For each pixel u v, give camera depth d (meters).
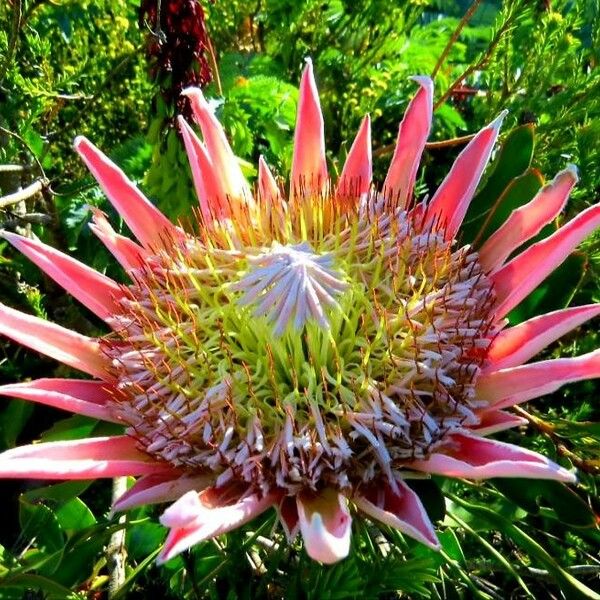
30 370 0.49
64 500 0.35
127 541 0.38
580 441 0.38
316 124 0.39
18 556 0.37
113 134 0.64
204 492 0.29
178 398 0.32
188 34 0.44
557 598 0.45
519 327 0.32
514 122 0.55
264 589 0.34
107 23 0.61
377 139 0.68
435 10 0.93
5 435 0.43
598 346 0.46
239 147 0.53
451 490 0.39
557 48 0.55
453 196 0.38
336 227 0.35
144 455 0.31
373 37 0.67
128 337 0.34
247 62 0.64
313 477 0.29
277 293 0.32
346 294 0.33
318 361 0.33
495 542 0.44
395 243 0.34
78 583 0.34
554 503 0.33
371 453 0.30
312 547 0.24
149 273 0.35
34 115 0.49
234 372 0.32
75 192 0.49
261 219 0.36
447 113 0.61
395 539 0.34
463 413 0.30
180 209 0.45
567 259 0.38
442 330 0.32
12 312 0.33
